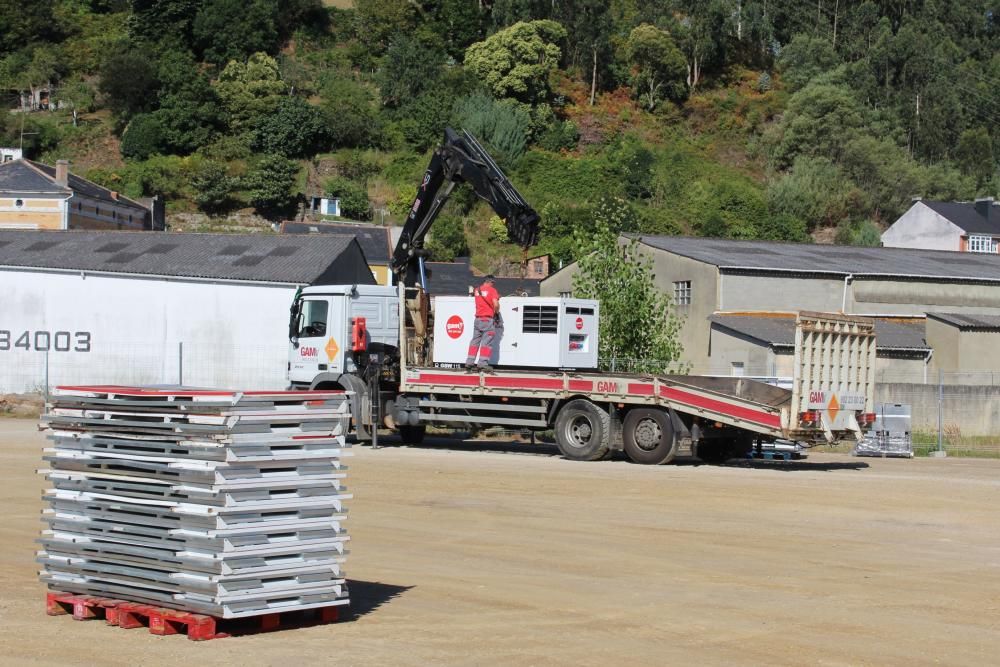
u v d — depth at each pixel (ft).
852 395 69.26
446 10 355.56
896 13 449.48
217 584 28.58
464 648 28.53
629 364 103.14
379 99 314.96
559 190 285.84
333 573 31.01
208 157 278.87
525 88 319.47
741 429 70.95
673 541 43.93
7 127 288.92
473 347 76.64
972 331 143.95
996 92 411.54
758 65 387.34
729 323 140.97
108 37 333.01
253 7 324.60
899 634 30.71
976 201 273.95
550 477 62.18
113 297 129.90
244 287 127.34
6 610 32.50
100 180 263.49
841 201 307.78
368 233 223.71
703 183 302.86
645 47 349.00
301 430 30.30
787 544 43.75
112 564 31.14
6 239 142.92
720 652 28.60
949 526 48.73
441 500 53.26
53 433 32.22
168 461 29.48
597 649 28.68
